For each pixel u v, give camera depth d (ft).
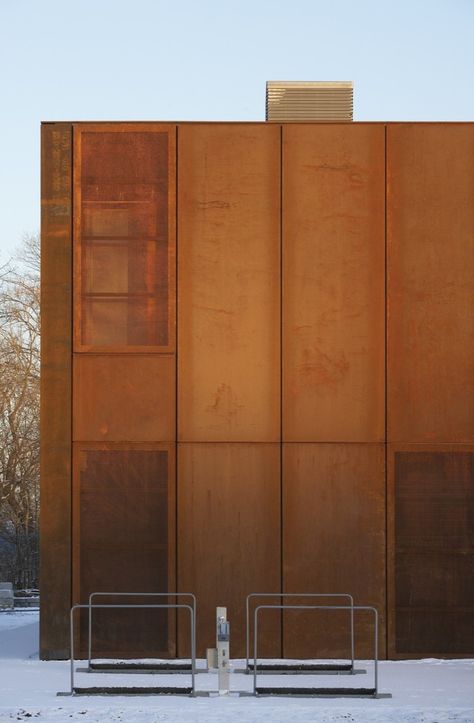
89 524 50.65
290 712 37.24
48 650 50.37
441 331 51.39
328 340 51.39
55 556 50.47
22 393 151.53
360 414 51.16
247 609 47.26
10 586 108.47
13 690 42.01
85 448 50.90
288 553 50.72
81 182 51.47
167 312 51.26
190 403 51.11
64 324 51.16
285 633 50.37
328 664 47.44
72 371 51.06
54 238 51.34
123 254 51.39
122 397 51.08
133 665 46.68
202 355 51.26
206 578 50.62
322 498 50.88
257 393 51.26
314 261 51.52
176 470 50.93
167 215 51.47
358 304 51.44
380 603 50.52
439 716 36.40
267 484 50.98
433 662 49.39
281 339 51.37
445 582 50.62
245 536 50.80
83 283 51.29
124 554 50.55
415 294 51.44
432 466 51.01
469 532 50.78
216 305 51.39
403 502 50.88
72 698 40.32
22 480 153.07
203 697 40.68
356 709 37.76
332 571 50.67
